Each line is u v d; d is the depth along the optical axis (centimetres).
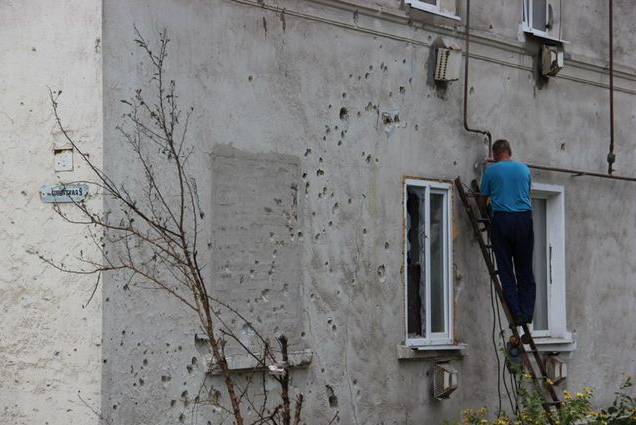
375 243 1105
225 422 942
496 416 1235
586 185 1403
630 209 1479
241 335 959
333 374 1049
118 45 872
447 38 1206
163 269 896
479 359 1220
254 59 986
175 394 902
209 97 944
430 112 1181
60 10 880
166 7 911
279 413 948
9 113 899
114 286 861
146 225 886
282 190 1008
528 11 1333
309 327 1027
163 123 885
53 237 877
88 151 862
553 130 1355
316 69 1050
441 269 1193
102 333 849
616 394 1328
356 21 1095
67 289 867
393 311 1120
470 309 1212
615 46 1466
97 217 855
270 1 1004
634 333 1472
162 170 902
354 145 1088
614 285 1442
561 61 1328
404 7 1152
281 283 1002
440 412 1169
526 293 1179
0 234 900
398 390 1120
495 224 1173
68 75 874
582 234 1393
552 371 1316
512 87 1296
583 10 1411
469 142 1230
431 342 1160
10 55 901
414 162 1158
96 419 846
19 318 890
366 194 1098
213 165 945
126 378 866
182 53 923
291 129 1021
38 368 877
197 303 848
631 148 1488
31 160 889
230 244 955
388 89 1130
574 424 1146
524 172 1173
